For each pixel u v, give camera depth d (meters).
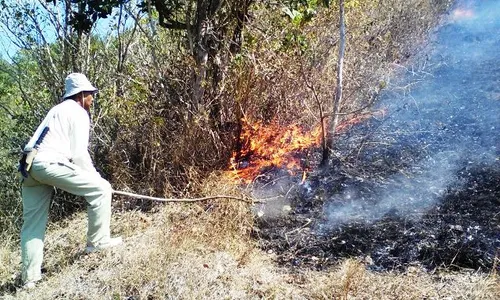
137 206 5.33
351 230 4.50
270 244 4.53
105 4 5.40
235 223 4.68
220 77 5.74
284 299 3.68
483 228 4.20
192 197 5.23
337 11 6.65
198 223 4.75
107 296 3.83
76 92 4.32
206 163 5.45
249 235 4.62
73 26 5.64
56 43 6.11
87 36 6.04
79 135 4.17
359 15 7.01
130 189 5.44
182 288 3.78
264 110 5.77
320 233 4.57
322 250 4.35
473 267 3.90
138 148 5.71
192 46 5.64
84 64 6.05
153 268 3.93
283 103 5.77
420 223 4.40
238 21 5.75
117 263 4.16
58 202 5.64
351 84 6.08
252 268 4.04
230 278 3.90
